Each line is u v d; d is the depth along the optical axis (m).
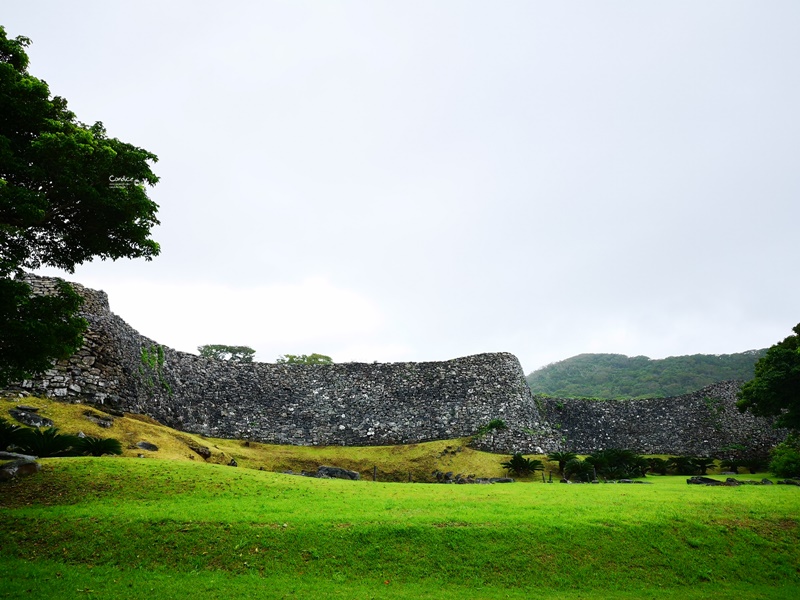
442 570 12.37
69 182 14.18
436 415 42.47
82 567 11.43
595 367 112.19
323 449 39.28
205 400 39.62
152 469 17.72
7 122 13.90
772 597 12.20
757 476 35.34
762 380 33.78
